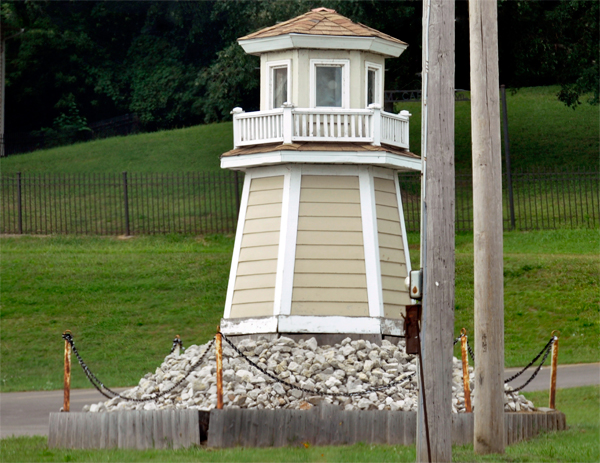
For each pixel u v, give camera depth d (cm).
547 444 2870
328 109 3638
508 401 3234
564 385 4019
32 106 11925
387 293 3575
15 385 4634
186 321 5547
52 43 11431
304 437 2839
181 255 6669
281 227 3581
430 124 2439
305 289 3512
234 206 7812
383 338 3494
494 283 2767
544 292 5584
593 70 8256
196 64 11894
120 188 8450
